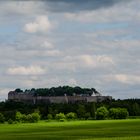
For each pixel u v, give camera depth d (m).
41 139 116.25
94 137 116.25
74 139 111.31
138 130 150.50
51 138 118.62
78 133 139.88
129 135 120.88
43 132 155.38
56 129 179.88
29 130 177.25
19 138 122.62
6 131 172.62
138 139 105.69
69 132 149.00
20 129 191.12
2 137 128.75
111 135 123.06
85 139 109.62
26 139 117.56
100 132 142.12
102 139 107.75
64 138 116.62
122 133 132.12
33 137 125.12
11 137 128.00
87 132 144.62
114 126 191.12
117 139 106.69
